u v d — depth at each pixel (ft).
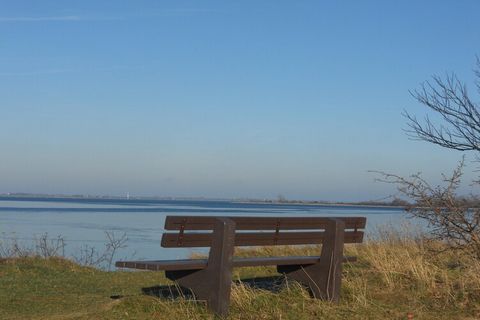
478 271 26.73
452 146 35.63
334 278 24.73
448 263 31.42
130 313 21.98
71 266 37.83
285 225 24.64
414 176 37.73
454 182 28.48
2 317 22.26
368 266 32.07
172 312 21.83
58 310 23.44
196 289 22.20
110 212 226.79
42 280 31.35
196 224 22.09
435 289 26.43
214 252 21.89
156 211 249.14
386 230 40.98
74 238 86.17
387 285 27.43
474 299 24.98
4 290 27.68
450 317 23.11
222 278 21.65
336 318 22.43
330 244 24.95
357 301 24.68
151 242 84.43
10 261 37.81
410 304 24.71
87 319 21.50
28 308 23.91
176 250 71.92
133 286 30.32
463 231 27.99
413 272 28.09
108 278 33.09
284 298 24.34
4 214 185.78
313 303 24.16
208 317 21.39
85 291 28.43
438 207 28.40
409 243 38.50
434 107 36.47
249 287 24.88
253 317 21.84
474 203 28.40
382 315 23.08
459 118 35.73
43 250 46.52
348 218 26.76
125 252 67.92
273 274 33.45
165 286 29.32
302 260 24.85
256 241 23.93
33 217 165.58
